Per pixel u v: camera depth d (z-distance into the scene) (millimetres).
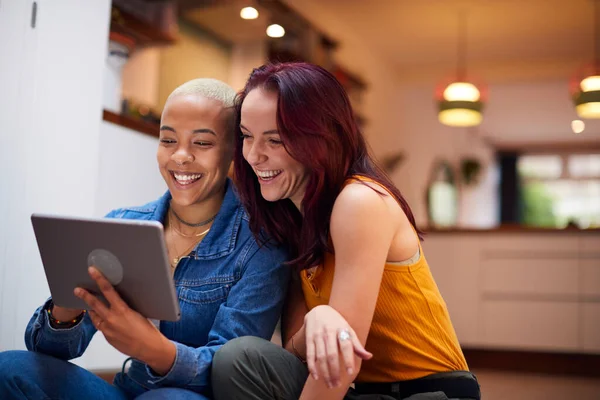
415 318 1284
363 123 7059
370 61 7520
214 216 1476
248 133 1297
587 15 6395
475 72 8023
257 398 1205
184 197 1419
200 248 1406
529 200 12852
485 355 5141
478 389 1303
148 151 2834
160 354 1161
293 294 1444
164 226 1508
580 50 7379
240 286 1357
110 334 1145
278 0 4508
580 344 4883
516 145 11898
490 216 12039
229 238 1408
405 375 1298
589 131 10898
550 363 4961
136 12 4055
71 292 1191
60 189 2211
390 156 8203
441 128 9938
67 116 2230
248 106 1271
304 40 5195
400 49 7625
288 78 1248
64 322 1302
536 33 6941
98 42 2371
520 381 4223
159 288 1106
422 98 9164
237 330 1318
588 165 12273
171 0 4145
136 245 1081
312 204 1261
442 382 1281
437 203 9898
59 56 2188
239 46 5332
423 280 1302
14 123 2018
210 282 1388
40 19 2102
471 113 6430
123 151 2662
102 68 2396
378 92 7758
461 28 6887
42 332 1308
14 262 2020
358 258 1182
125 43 3033
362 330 1169
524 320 5031
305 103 1231
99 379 1325
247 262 1379
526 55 7641
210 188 1434
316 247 1275
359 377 1345
